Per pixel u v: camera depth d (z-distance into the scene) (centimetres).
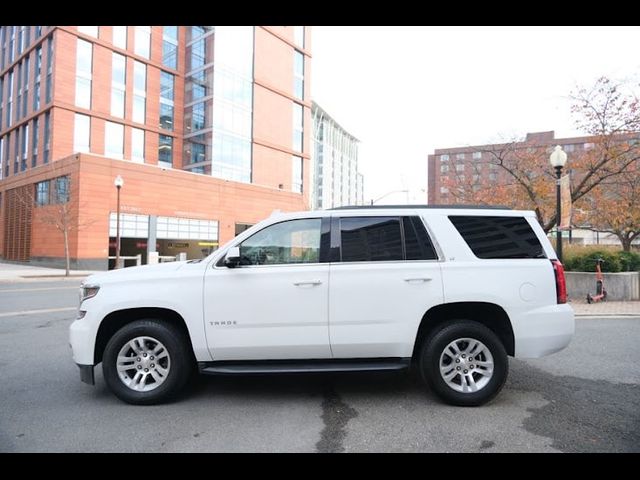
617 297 1202
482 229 442
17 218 3306
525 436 351
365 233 439
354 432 358
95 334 420
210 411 405
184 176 3173
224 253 432
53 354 618
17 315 968
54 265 2759
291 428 367
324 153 10906
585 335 752
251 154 4184
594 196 1734
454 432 358
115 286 424
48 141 3188
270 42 4412
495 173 2206
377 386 478
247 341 415
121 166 2788
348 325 417
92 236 2634
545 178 1630
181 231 3150
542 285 427
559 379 506
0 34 4044
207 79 3869
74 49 3244
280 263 430
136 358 425
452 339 416
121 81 3541
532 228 447
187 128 3994
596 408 413
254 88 4212
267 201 3866
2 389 467
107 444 337
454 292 417
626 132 1407
